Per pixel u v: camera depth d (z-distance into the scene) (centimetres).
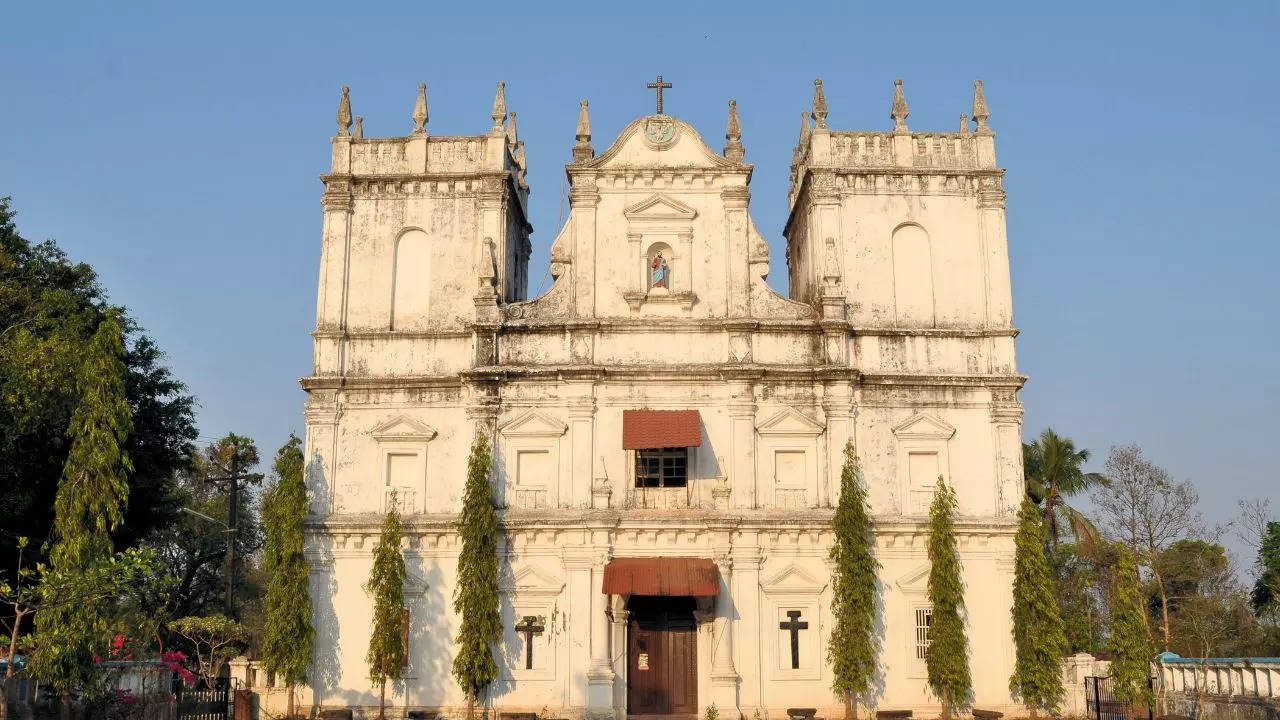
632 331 4772
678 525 4531
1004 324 4838
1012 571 4597
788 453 4697
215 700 4081
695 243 4878
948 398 4762
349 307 4872
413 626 4562
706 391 4719
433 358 4816
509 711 4431
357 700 4509
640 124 4972
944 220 4944
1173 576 6762
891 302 4853
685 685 4553
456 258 4900
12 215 5188
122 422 3934
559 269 4847
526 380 4709
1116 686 4122
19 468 4562
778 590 4541
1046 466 6297
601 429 4681
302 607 4472
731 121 4994
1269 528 6662
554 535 4572
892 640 4531
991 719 4356
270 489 6912
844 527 4409
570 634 4484
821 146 4988
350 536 4641
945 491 4541
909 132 5012
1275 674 3806
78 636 3369
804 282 5219
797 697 4459
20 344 4447
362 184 4972
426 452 4719
